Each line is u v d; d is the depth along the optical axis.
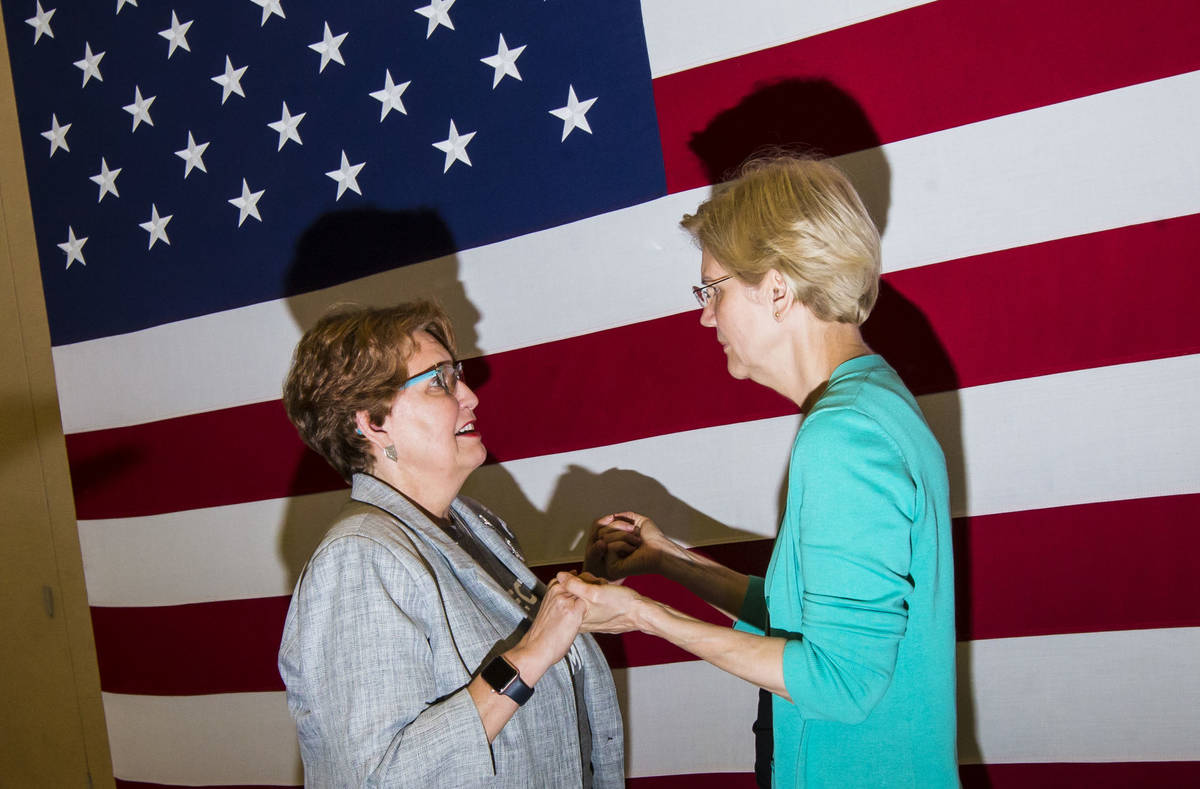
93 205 2.41
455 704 1.20
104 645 2.56
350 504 1.39
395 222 2.17
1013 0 1.80
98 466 2.47
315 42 2.19
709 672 2.20
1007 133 1.84
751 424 2.05
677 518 2.11
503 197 2.10
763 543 2.07
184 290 2.34
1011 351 1.90
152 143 2.34
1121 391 1.86
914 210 1.90
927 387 1.94
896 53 1.87
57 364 2.48
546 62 2.04
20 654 2.70
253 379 2.32
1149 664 1.93
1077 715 1.99
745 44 1.94
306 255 2.24
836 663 1.07
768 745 1.42
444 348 1.44
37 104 2.44
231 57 2.25
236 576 2.41
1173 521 1.88
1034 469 1.93
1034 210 1.85
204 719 2.51
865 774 1.19
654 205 2.02
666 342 2.06
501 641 1.36
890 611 1.07
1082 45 1.78
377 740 1.16
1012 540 1.96
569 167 2.06
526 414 2.15
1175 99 1.75
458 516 1.60
